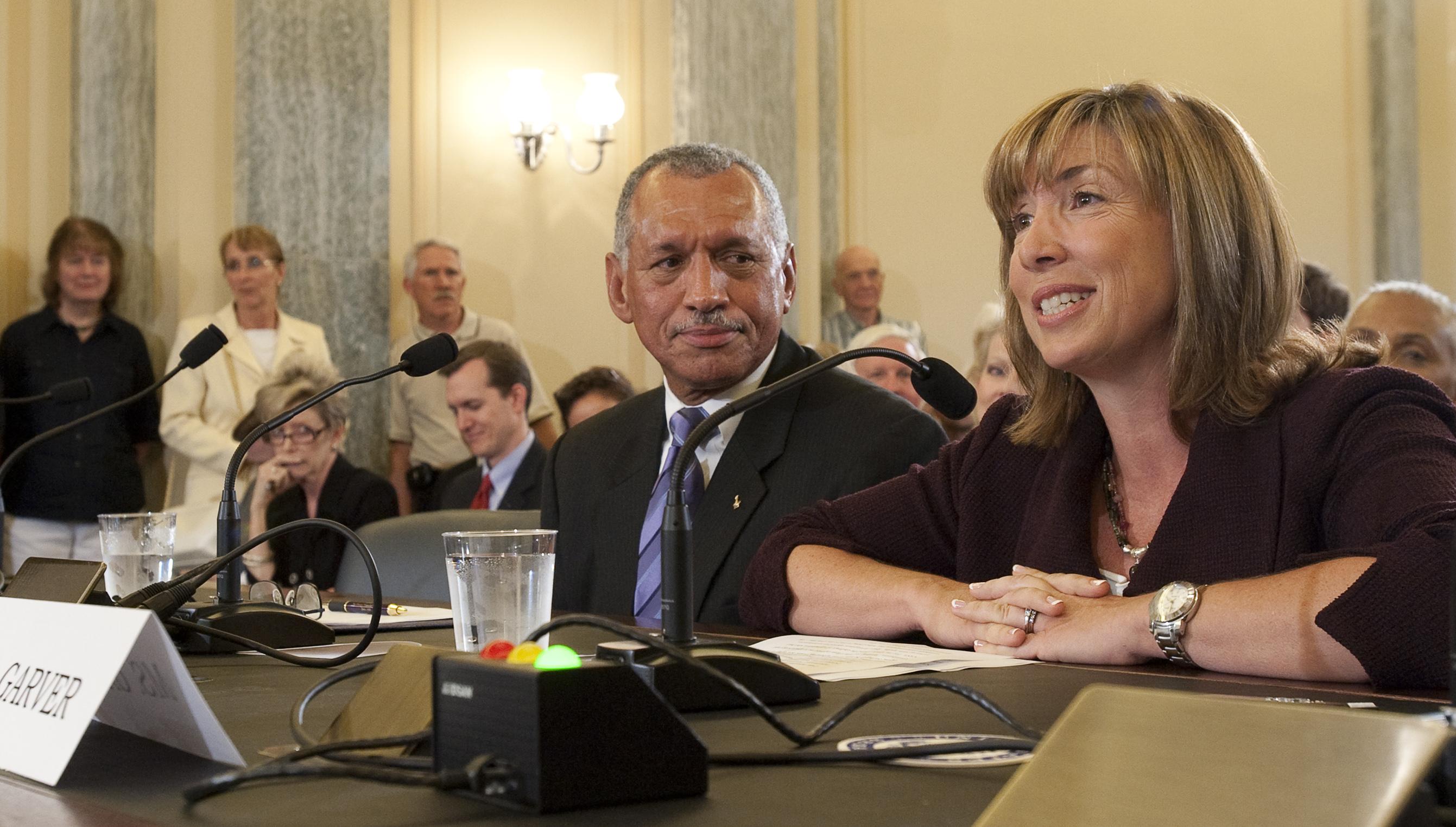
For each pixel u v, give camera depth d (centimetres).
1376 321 344
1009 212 165
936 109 728
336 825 59
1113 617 128
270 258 536
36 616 84
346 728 80
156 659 76
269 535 137
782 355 222
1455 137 784
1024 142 158
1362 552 119
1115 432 162
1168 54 762
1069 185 155
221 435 517
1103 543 163
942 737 79
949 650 137
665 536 98
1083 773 53
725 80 655
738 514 209
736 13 659
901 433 211
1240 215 148
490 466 474
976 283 732
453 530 271
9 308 530
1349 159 782
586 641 147
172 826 61
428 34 605
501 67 623
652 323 218
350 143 576
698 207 213
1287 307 150
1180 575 146
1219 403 150
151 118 544
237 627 139
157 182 546
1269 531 142
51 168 539
